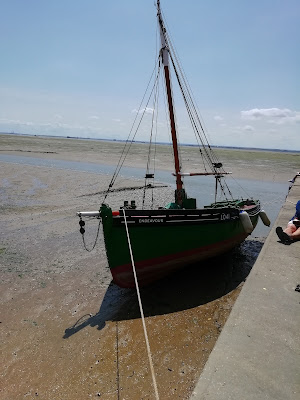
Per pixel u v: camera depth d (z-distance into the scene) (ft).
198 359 16.44
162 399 14.03
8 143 215.51
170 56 29.48
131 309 21.90
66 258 31.09
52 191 64.95
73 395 14.65
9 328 19.76
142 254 24.02
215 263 29.99
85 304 22.67
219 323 19.57
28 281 26.04
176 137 30.37
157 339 18.31
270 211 55.01
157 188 74.02
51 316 21.13
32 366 16.58
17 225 41.63
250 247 34.78
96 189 68.80
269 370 10.40
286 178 98.99
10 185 69.15
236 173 107.45
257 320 13.26
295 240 23.68
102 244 35.27
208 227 26.73
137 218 23.24
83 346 18.03
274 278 17.26
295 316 13.62
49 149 185.47
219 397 9.29
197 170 111.75
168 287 25.21
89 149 204.95
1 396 14.70
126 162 132.26
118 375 15.70
